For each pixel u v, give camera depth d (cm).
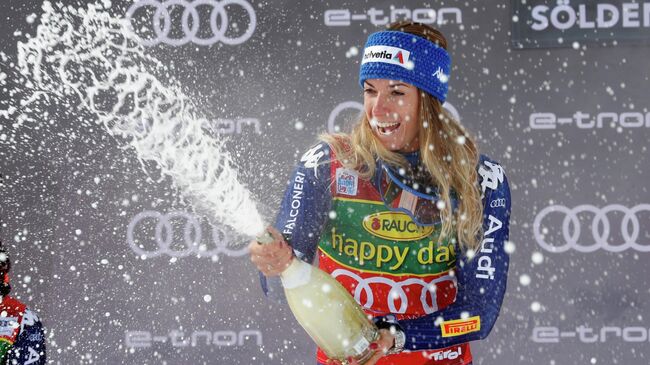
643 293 1795
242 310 1827
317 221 859
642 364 1794
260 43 1842
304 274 767
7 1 1838
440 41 885
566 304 1802
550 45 1812
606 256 1803
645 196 1802
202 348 1820
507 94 1820
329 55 1842
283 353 1822
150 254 1828
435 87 859
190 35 1839
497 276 851
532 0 1819
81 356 1822
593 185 1811
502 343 1806
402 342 803
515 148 1817
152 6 1836
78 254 1828
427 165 842
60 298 1823
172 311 1825
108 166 1828
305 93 1839
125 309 1823
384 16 1838
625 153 1809
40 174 1834
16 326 1092
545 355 1800
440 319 834
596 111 1812
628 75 1808
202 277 1828
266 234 744
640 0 1808
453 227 848
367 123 866
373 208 858
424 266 859
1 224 1828
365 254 861
